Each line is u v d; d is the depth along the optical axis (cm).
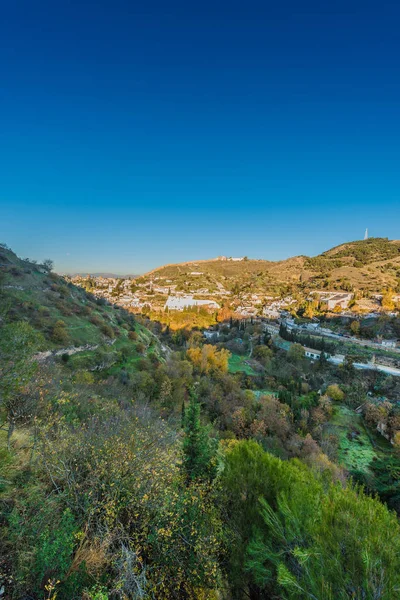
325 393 4791
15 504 483
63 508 544
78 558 442
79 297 5881
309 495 450
